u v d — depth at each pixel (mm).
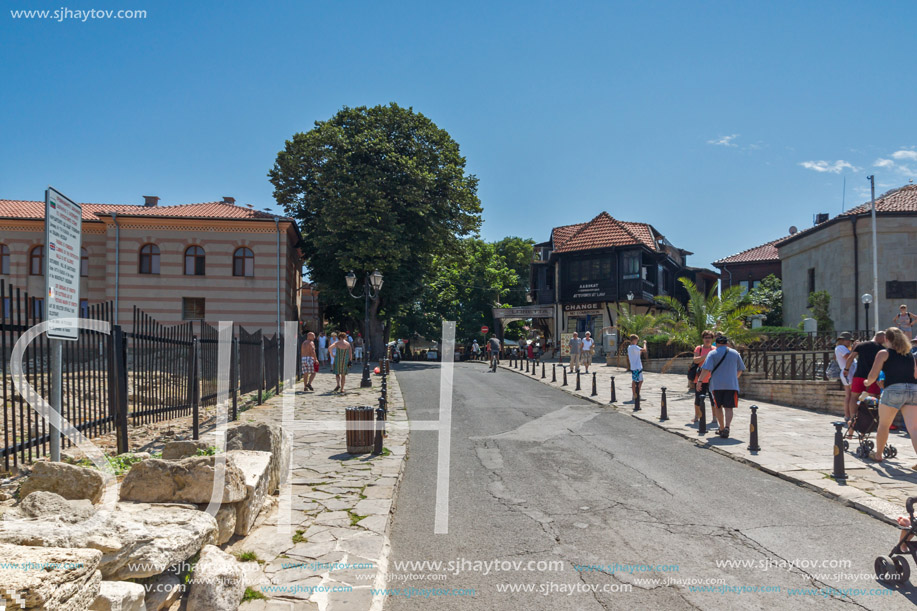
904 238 29953
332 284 36656
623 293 39469
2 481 5484
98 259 35875
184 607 3957
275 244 35531
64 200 5527
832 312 31906
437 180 37594
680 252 51969
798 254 36375
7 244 34594
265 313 35250
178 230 35125
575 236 42625
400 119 37375
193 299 35406
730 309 23500
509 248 69688
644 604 4367
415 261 38031
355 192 33469
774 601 4406
